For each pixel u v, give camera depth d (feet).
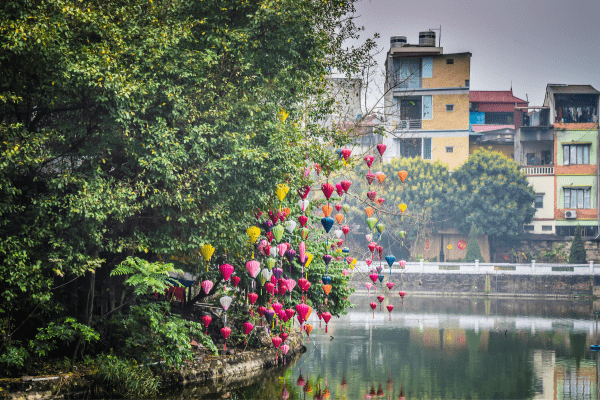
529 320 108.37
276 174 43.73
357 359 67.21
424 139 190.60
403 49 197.06
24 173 38.70
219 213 42.09
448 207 174.91
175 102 38.86
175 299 59.00
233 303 61.05
